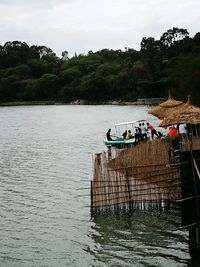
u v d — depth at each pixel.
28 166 49.78
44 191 37.78
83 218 29.77
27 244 25.64
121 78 187.75
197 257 22.25
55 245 25.39
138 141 47.41
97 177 29.55
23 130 91.75
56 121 110.94
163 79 167.62
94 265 22.59
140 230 26.95
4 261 23.36
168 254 23.53
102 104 187.12
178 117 33.75
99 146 63.28
